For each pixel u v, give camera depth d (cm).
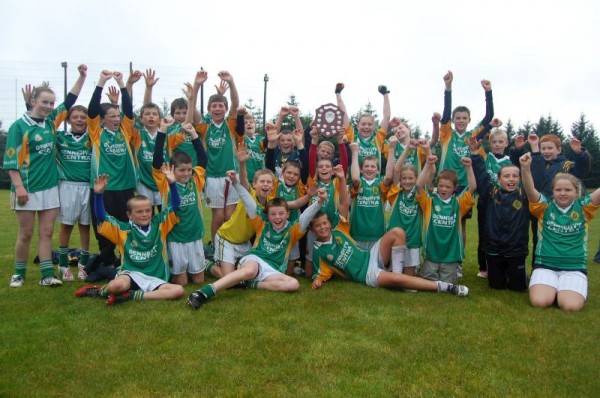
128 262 593
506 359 401
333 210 694
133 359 395
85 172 691
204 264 679
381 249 656
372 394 341
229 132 817
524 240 624
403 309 532
